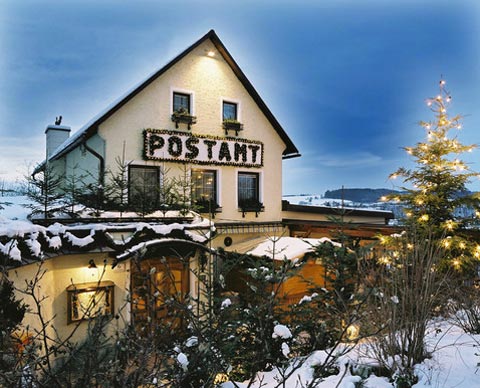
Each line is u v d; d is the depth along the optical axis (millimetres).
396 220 8812
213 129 11969
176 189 9750
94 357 2445
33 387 2473
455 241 7133
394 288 4086
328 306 4664
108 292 6363
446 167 8164
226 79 12312
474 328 4887
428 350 4141
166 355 2863
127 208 8281
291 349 4277
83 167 11852
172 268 7379
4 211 7309
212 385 2965
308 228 12219
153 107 10922
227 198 12109
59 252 5754
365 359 4027
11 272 4586
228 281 9656
